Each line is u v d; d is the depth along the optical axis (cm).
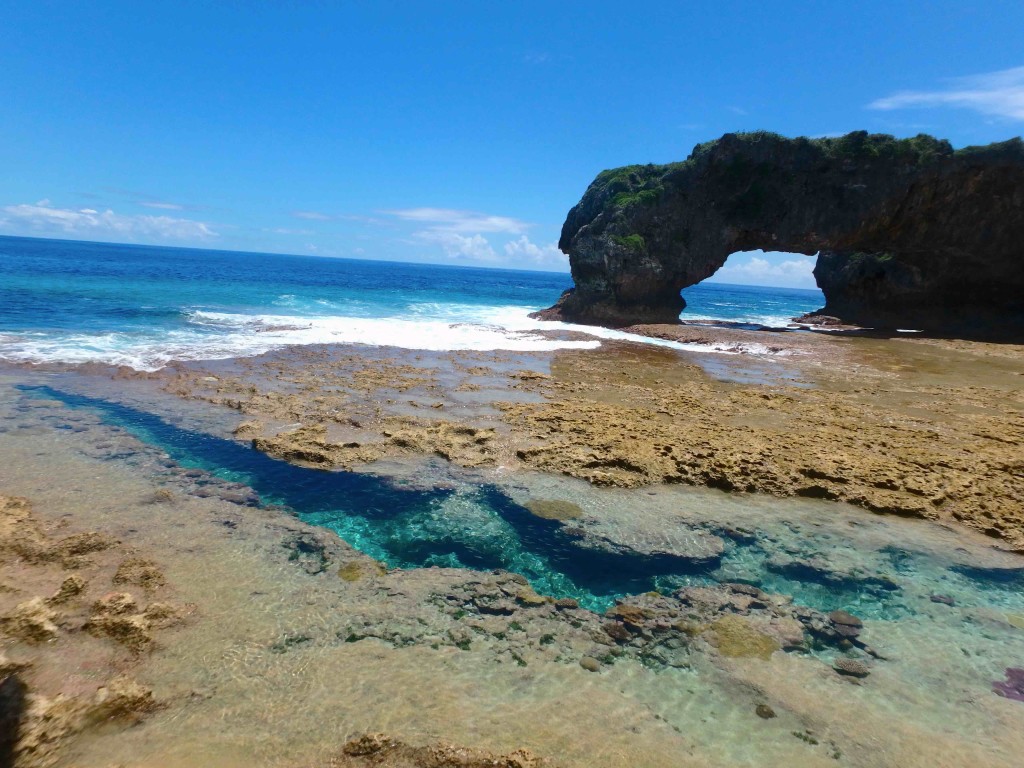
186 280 4450
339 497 947
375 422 1280
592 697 559
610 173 4241
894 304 4094
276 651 589
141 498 883
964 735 533
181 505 873
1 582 642
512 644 630
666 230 3691
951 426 1429
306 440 1131
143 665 552
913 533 915
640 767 478
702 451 1138
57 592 626
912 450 1211
